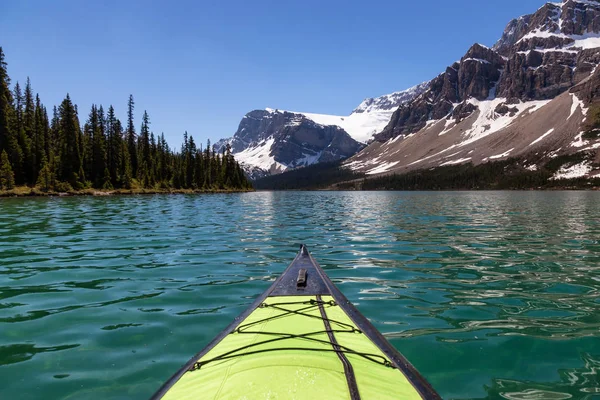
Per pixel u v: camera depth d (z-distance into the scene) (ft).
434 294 33.76
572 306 30.45
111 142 316.81
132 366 20.63
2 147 244.63
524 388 18.63
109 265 44.19
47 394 18.04
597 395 17.99
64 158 265.95
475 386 18.85
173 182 366.63
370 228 81.66
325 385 13.87
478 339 24.08
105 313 28.53
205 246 57.36
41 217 97.76
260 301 24.85
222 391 13.70
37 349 22.57
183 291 34.22
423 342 23.68
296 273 31.01
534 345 23.22
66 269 42.11
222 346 18.45
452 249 55.67
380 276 40.27
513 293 34.06
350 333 19.63
